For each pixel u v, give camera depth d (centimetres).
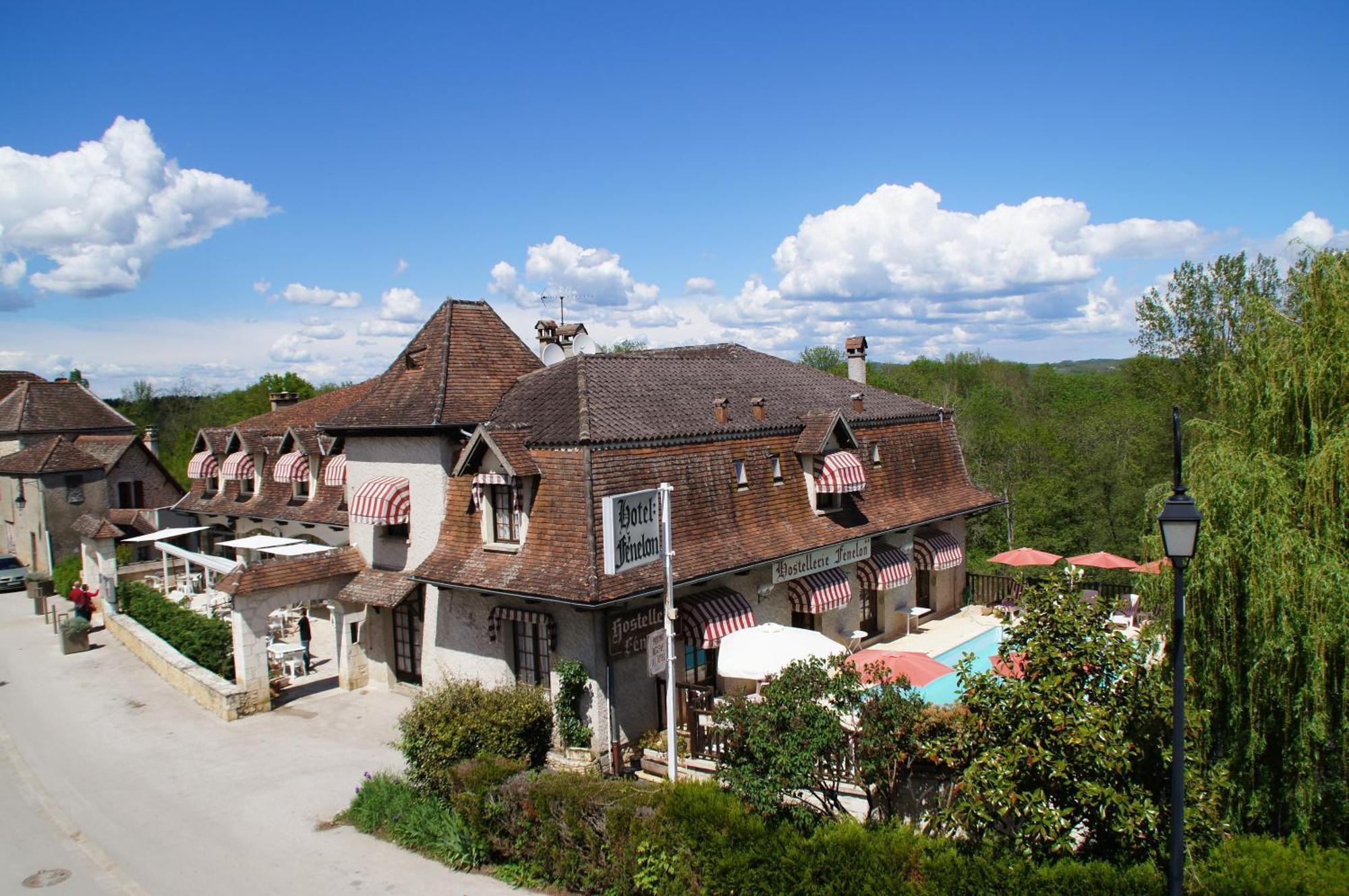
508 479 2152
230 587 2500
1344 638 1295
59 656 3419
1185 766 1237
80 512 5144
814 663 1456
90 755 2295
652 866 1398
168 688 2891
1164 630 1496
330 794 1977
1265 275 4703
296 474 3459
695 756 1984
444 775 1766
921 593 3459
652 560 1714
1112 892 1101
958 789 1338
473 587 2161
